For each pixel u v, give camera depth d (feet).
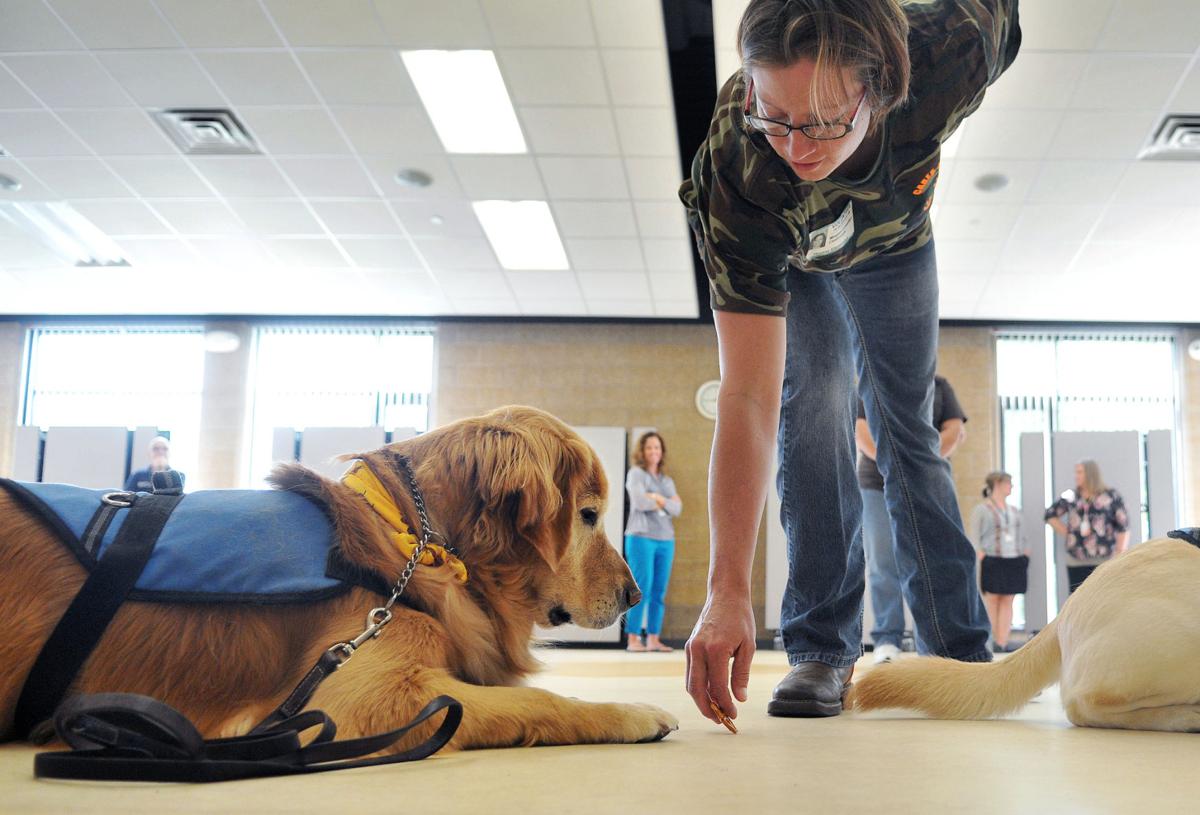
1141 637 4.83
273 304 33.12
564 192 24.32
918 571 7.00
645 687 8.77
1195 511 31.99
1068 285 29.55
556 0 16.84
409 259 28.91
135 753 3.19
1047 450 31.48
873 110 3.89
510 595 4.54
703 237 5.06
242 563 3.91
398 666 3.78
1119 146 21.54
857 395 7.21
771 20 3.69
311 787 2.87
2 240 28.30
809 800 2.74
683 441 33.17
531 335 34.12
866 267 6.58
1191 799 2.80
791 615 6.28
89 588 3.86
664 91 19.58
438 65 19.17
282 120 21.31
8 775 3.13
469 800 2.67
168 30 18.12
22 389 34.81
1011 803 2.71
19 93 20.53
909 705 5.59
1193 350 32.14
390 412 34.32
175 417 34.50
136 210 26.05
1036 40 17.89
